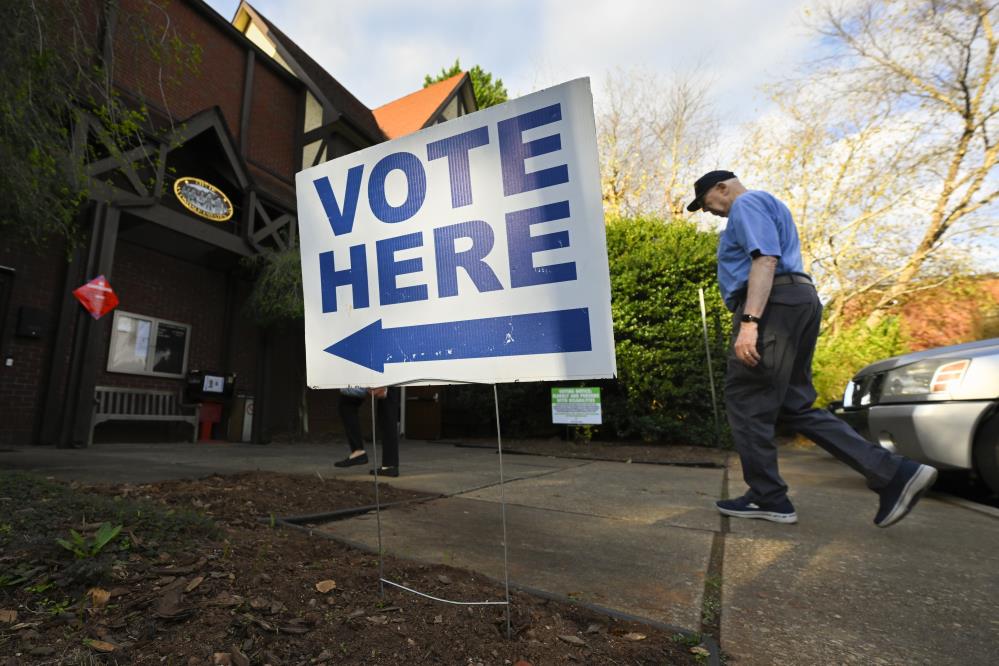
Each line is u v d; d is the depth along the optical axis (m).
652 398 7.94
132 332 7.57
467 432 10.09
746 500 2.97
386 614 1.44
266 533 2.22
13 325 5.95
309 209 2.02
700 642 1.37
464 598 1.58
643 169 15.95
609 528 2.68
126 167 6.18
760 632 1.46
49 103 3.90
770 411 2.82
